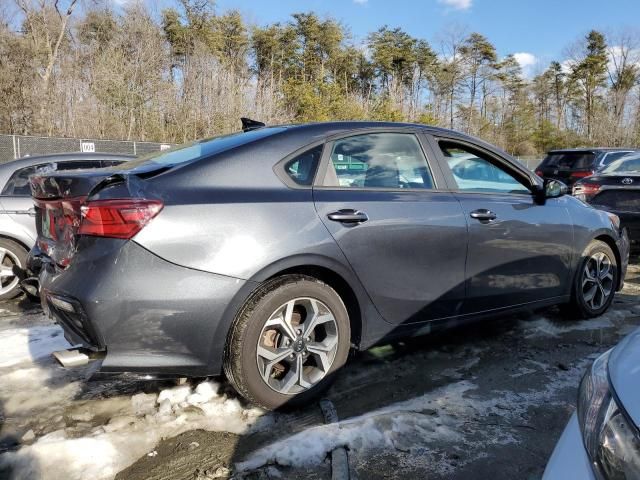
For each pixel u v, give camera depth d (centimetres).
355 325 305
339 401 298
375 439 256
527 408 290
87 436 259
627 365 147
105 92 2745
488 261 348
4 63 2578
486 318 361
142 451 249
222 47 4841
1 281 501
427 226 317
